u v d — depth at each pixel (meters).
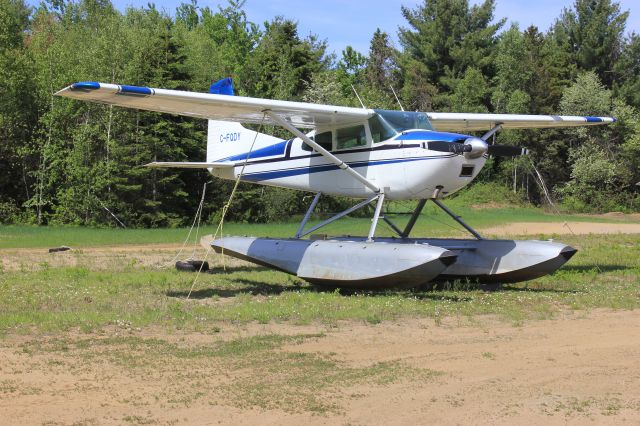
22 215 27.03
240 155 11.65
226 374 4.71
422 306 7.55
